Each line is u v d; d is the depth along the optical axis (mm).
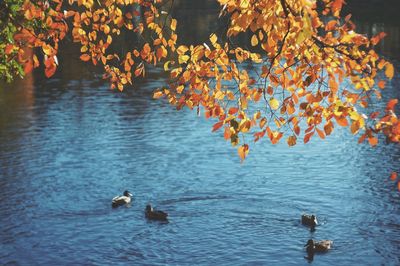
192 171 41656
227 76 11039
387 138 8641
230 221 32500
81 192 37438
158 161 44125
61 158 44906
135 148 47781
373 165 42844
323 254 28328
